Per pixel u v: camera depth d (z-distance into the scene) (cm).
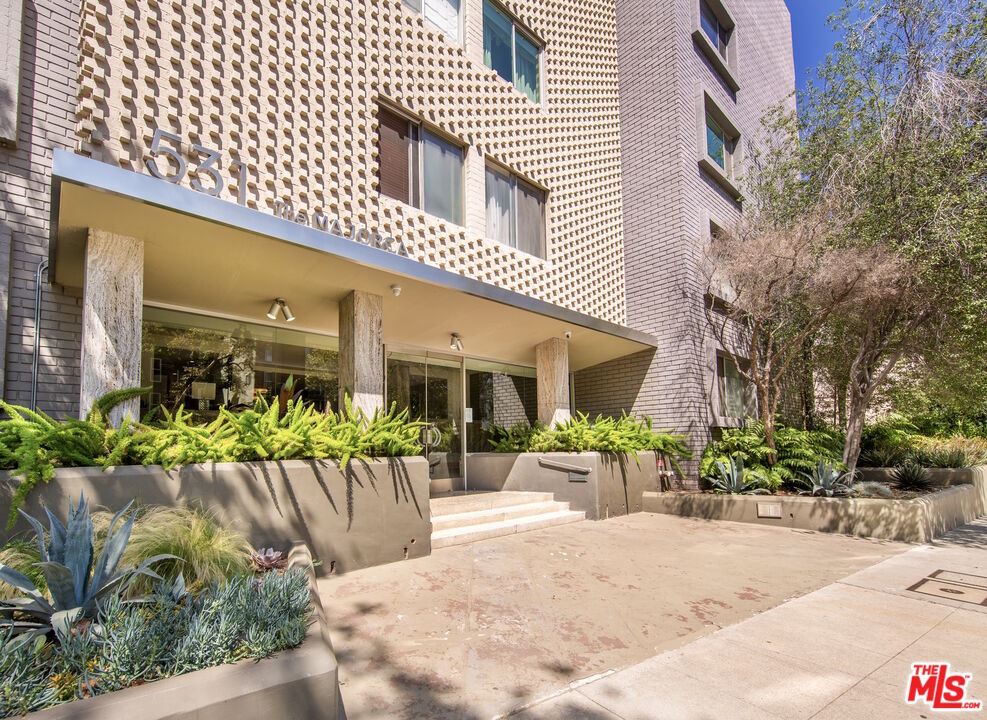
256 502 512
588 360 1273
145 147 594
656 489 1092
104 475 433
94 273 511
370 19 858
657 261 1237
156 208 486
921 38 891
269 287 689
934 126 880
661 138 1262
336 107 789
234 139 677
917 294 883
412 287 747
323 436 569
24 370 542
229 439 522
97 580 314
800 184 1141
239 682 243
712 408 1190
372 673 356
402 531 635
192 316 739
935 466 1232
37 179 560
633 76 1336
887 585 561
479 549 707
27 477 389
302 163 740
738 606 495
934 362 1000
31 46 565
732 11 1547
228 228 531
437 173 955
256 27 714
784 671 362
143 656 258
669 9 1280
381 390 738
